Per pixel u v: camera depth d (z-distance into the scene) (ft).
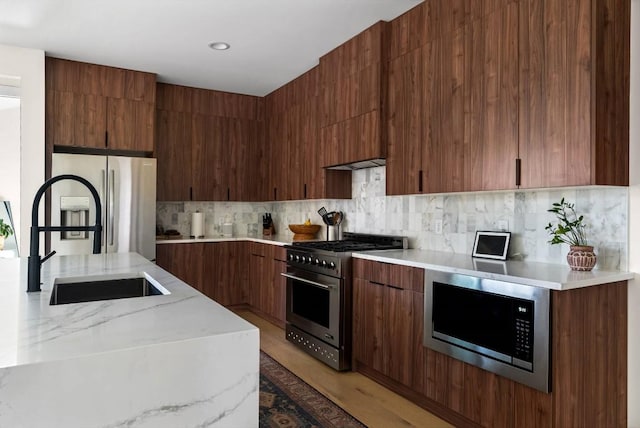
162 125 16.10
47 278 6.38
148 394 3.28
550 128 7.28
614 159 6.98
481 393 7.41
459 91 8.98
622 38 7.14
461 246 10.32
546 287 6.34
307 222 15.65
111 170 14.06
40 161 13.08
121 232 14.16
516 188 7.83
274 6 10.14
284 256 14.25
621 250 7.43
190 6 10.18
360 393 9.47
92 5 10.12
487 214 9.71
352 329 10.77
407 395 9.21
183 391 3.40
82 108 13.92
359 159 11.67
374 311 9.98
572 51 6.98
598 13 6.80
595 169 6.71
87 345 3.26
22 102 12.84
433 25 9.64
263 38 11.99
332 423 8.10
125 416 3.20
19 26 11.30
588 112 6.75
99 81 14.19
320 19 10.83
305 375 10.50
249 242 16.79
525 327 6.64
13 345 3.25
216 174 17.13
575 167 6.92
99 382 3.11
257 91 17.30
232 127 17.47
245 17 10.69
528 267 7.87
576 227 8.01
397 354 9.28
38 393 2.94
